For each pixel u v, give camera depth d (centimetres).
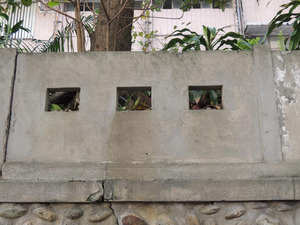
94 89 281
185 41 400
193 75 283
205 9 963
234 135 271
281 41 493
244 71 284
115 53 288
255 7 946
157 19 948
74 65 287
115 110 277
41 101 281
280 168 263
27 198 253
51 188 254
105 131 273
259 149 269
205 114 275
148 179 260
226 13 958
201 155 268
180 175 261
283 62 286
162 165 264
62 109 337
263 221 254
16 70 288
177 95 279
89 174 262
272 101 276
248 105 277
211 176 261
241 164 264
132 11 442
